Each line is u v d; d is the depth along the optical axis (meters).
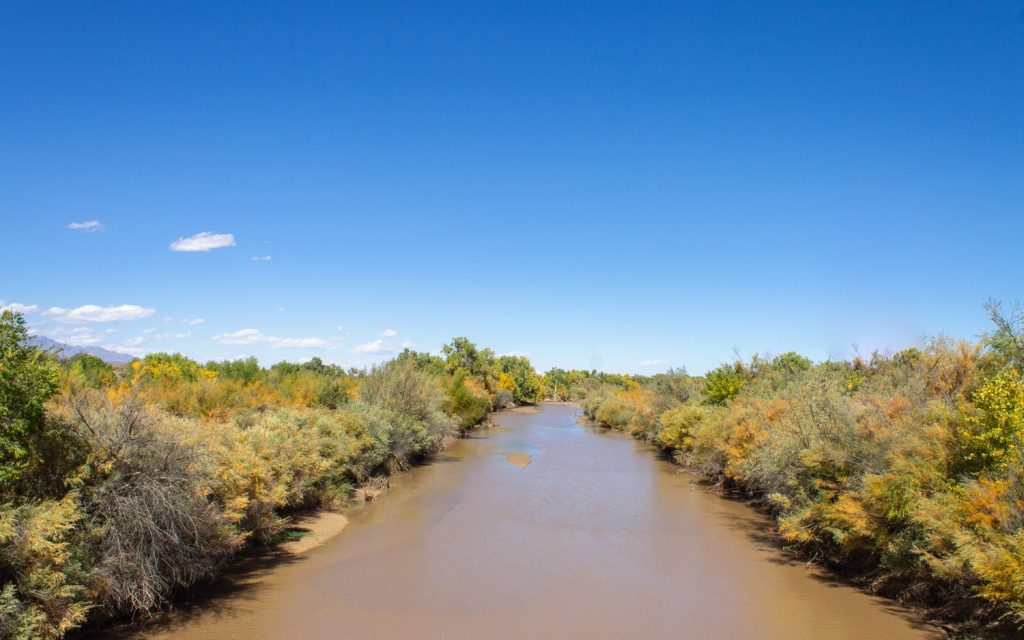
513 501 22.11
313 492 19.05
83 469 9.92
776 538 17.38
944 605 11.30
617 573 14.20
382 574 13.80
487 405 63.94
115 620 10.59
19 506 8.94
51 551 8.55
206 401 21.28
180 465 11.18
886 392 18.11
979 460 10.97
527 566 14.63
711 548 16.38
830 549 14.56
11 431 8.91
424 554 15.43
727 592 12.94
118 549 9.93
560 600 12.41
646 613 11.76
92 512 10.12
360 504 21.00
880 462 13.24
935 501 10.65
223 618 11.05
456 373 60.47
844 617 11.53
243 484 13.70
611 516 20.11
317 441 18.56
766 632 10.85
